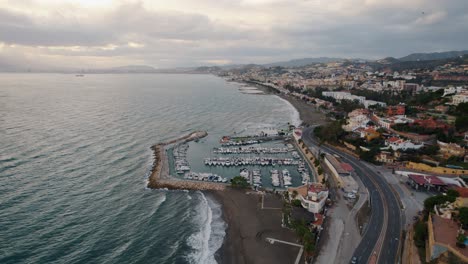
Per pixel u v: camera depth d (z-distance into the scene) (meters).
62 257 95.56
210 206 132.25
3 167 158.75
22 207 122.06
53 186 141.88
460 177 145.25
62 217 117.19
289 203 128.50
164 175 161.50
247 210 127.81
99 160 177.88
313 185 138.00
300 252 99.38
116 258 96.81
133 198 136.00
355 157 185.12
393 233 105.69
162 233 111.00
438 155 170.75
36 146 194.88
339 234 105.81
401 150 179.38
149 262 95.94
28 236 104.44
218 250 102.88
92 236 106.81
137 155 191.00
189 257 98.88
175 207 130.12
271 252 100.12
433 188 139.12
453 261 80.31
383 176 155.00
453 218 98.44
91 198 133.25
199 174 164.00
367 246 98.94
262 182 160.00
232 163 186.12
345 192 136.38
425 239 96.12
